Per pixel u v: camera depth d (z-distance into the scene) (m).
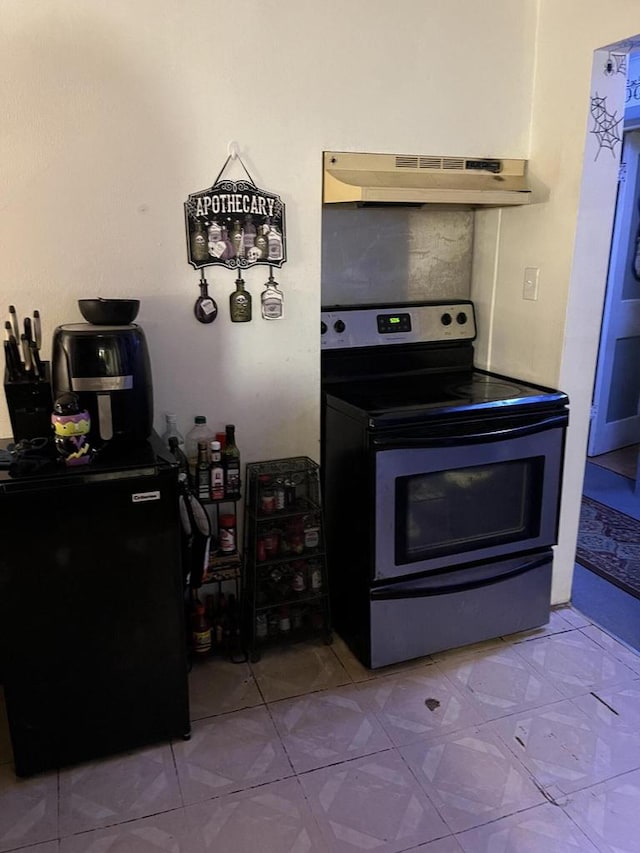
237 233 2.08
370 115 2.14
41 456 1.68
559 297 2.25
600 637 2.37
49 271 1.91
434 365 2.61
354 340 2.43
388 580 2.10
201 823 1.61
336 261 2.49
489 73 2.24
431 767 1.78
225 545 2.21
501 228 2.49
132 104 1.88
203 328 2.12
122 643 1.76
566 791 1.70
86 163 1.88
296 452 2.35
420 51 2.15
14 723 1.71
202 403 2.18
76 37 1.79
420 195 2.07
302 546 2.27
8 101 1.77
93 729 1.79
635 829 1.59
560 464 2.26
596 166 2.12
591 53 2.03
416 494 2.07
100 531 1.66
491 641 2.35
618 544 3.08
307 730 1.92
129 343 1.74
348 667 2.21
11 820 1.62
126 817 1.63
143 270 2.00
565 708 2.01
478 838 1.57
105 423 1.75
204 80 1.93
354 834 1.58
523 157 2.35
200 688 2.10
